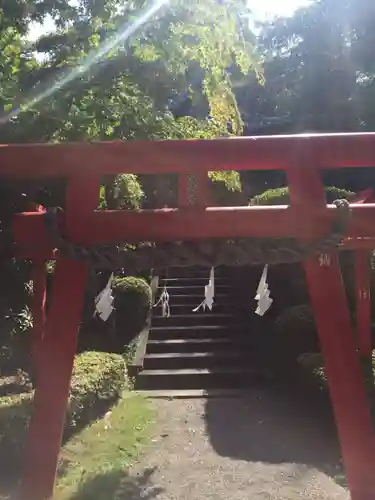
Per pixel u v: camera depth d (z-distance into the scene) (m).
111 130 3.56
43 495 2.66
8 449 3.91
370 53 11.07
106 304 2.98
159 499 3.78
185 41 3.48
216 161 2.62
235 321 8.66
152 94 3.65
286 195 8.45
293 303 8.05
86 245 2.69
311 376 5.62
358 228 2.71
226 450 4.78
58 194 4.06
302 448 4.80
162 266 2.66
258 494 3.86
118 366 6.39
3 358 5.75
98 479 4.01
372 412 4.37
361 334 5.87
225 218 2.67
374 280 7.04
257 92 12.98
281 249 2.62
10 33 3.58
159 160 2.63
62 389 2.73
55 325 2.76
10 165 2.67
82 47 3.51
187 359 7.49
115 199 5.09
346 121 11.95
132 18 3.39
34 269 4.71
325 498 3.78
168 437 5.14
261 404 6.17
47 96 3.49
